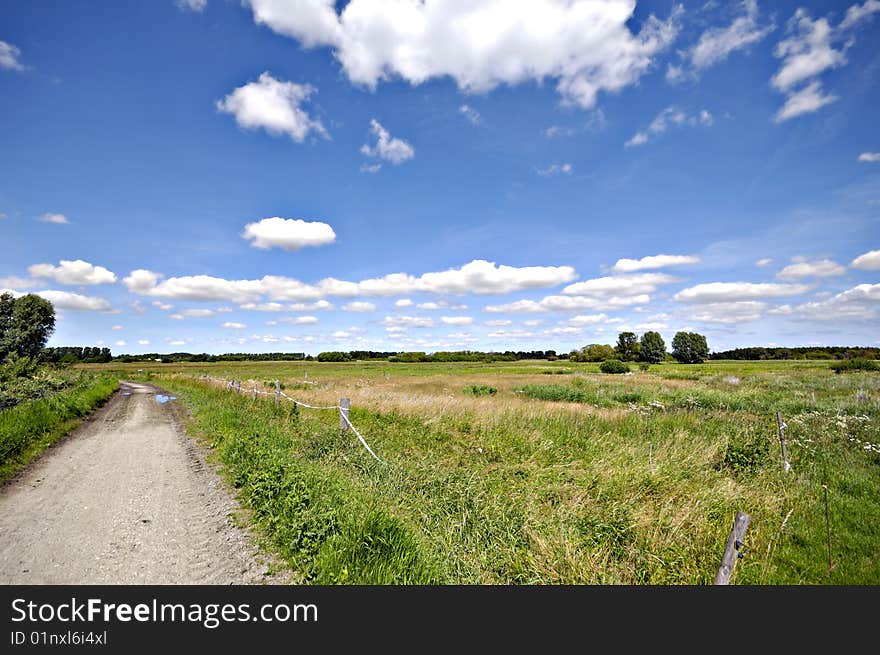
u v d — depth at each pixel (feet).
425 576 14.85
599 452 31.89
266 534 17.97
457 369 268.21
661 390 87.76
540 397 87.20
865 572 17.11
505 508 20.83
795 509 22.35
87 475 27.27
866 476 26.89
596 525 19.22
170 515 20.22
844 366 155.33
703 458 29.55
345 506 18.16
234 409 51.62
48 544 17.20
